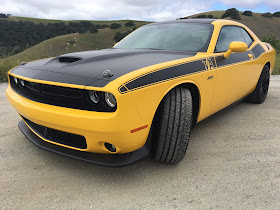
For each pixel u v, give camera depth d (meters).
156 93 1.86
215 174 2.13
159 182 2.02
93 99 1.75
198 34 2.89
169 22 3.36
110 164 1.87
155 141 2.08
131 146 1.86
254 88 3.92
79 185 1.98
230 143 2.75
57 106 1.89
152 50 2.69
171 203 1.77
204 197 1.83
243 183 2.00
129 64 2.00
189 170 2.20
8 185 1.95
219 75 2.61
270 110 3.94
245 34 3.72
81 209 1.70
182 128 2.04
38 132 2.25
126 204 1.76
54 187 1.94
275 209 1.69
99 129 1.71
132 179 2.06
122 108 1.66
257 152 2.54
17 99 2.17
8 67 6.77
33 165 2.25
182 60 2.24
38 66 2.26
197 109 2.46
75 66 2.04
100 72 1.84
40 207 1.71
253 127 3.23
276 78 7.21
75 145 2.00
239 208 1.70
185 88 2.16
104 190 1.92
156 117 2.04
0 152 2.47
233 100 3.23
